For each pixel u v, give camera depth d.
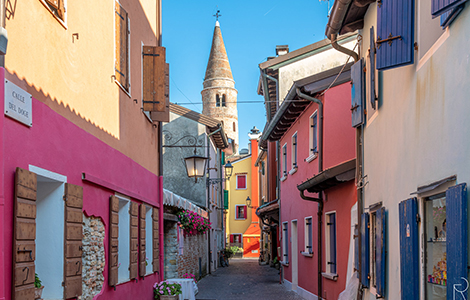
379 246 7.08
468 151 3.84
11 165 4.38
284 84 18.19
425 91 5.00
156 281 10.86
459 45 4.03
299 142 14.70
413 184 5.44
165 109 10.20
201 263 20.89
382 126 7.14
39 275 5.46
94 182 6.68
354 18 8.61
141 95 9.94
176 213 14.73
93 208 6.73
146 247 10.42
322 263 12.23
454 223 3.91
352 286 9.12
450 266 3.99
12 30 4.50
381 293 6.88
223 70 67.94
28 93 4.75
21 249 4.42
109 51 7.76
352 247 9.71
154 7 11.67
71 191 5.73
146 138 10.38
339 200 10.83
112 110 7.85
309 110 13.29
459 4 3.86
